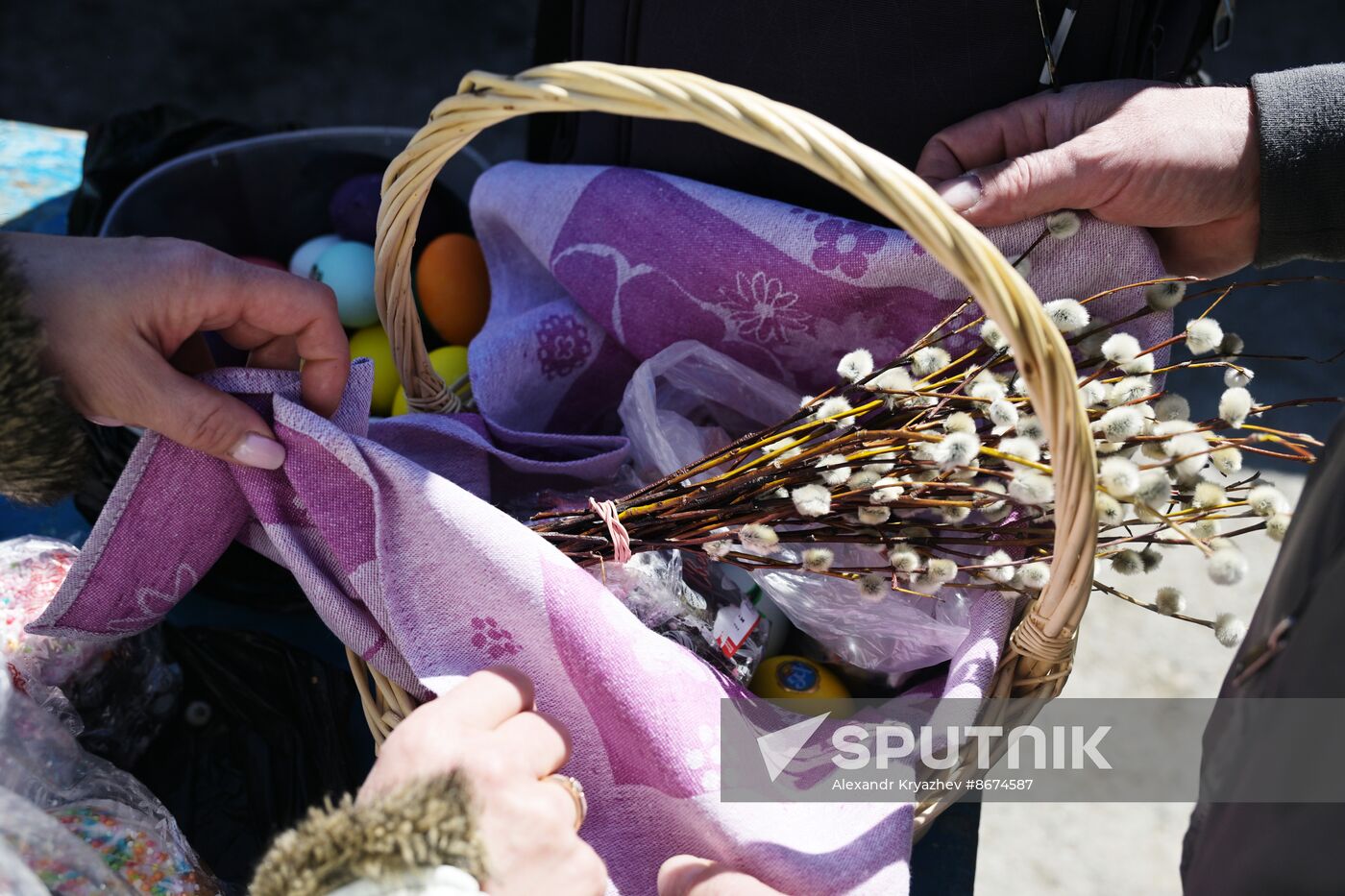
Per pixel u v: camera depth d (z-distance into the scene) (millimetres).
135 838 758
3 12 2535
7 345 644
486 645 771
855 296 920
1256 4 2703
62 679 830
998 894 1649
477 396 1014
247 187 1306
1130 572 712
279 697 967
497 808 623
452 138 745
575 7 988
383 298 894
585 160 1095
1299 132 794
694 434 990
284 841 562
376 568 783
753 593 935
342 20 2625
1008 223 853
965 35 854
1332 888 562
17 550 888
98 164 1353
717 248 940
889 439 769
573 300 1082
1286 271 2326
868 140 933
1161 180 812
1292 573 676
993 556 755
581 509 853
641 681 744
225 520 816
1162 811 1722
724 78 929
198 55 2516
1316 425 2117
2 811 668
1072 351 887
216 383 771
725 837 722
